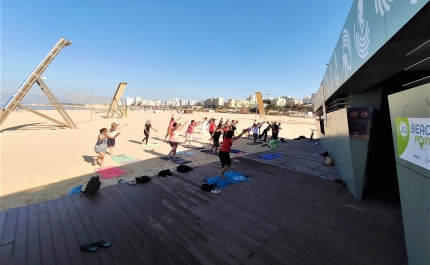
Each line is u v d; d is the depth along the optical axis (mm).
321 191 5141
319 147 11648
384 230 3441
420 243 2094
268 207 4266
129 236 3215
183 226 3516
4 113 14961
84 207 4105
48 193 5066
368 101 5355
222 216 3871
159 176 6062
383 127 5156
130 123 25047
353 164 4707
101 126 20484
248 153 9914
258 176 6316
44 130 16531
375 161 5219
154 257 2768
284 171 6867
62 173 6535
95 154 9188
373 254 2861
